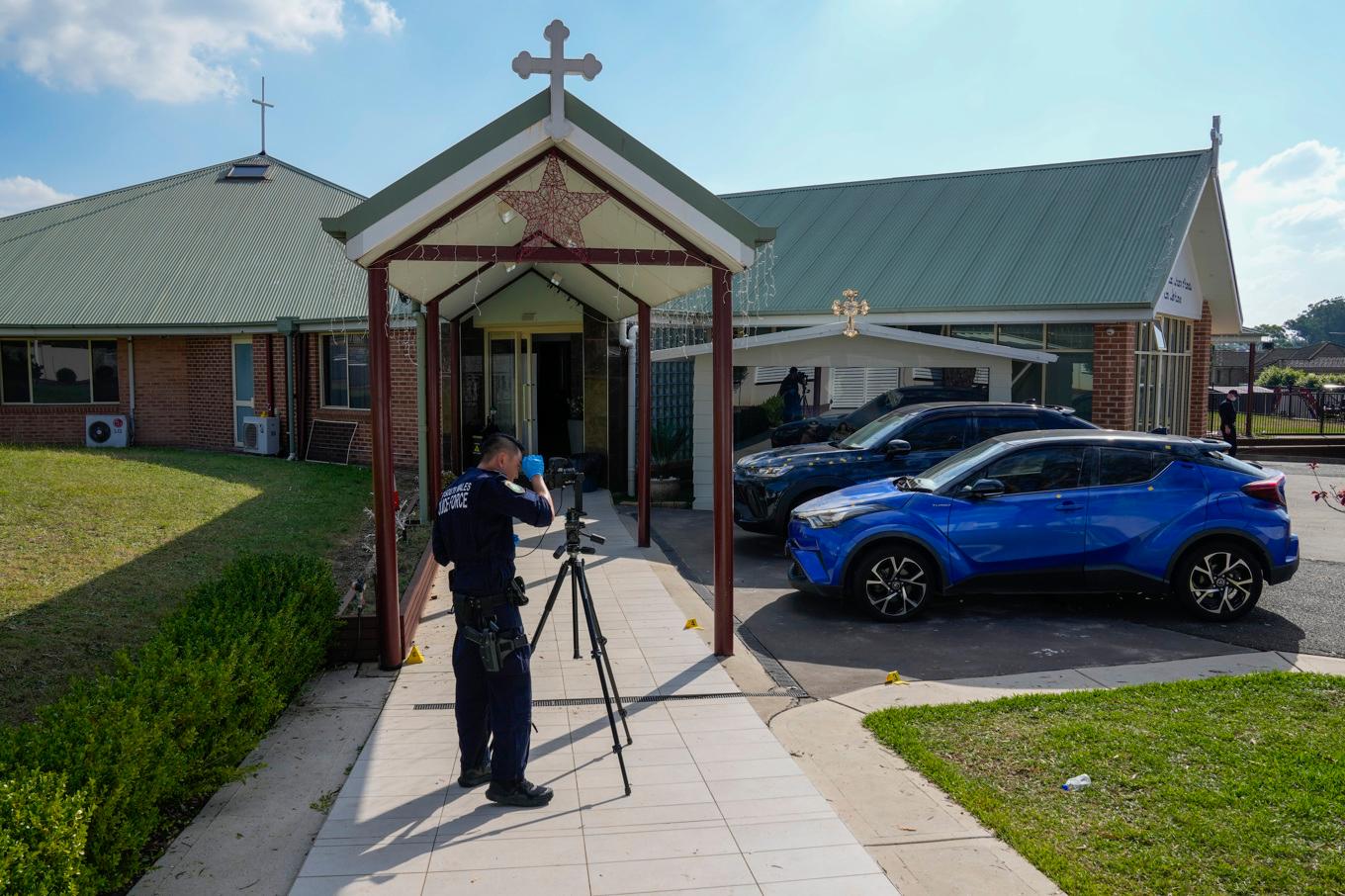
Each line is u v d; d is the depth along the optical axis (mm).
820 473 11000
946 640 7672
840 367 14203
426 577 8711
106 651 6195
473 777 4734
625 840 4188
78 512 10289
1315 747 5113
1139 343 16422
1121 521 8086
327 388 17859
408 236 6359
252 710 5016
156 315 18062
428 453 11820
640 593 8906
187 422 19141
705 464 14492
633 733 5496
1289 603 8711
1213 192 18750
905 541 8195
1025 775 4863
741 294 18250
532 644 4816
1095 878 3848
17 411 18984
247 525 10656
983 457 8438
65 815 3260
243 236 20547
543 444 16812
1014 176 20453
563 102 6035
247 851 4098
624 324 15695
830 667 6996
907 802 4625
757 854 4055
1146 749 5152
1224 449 8430
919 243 18703
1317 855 3979
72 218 21688
